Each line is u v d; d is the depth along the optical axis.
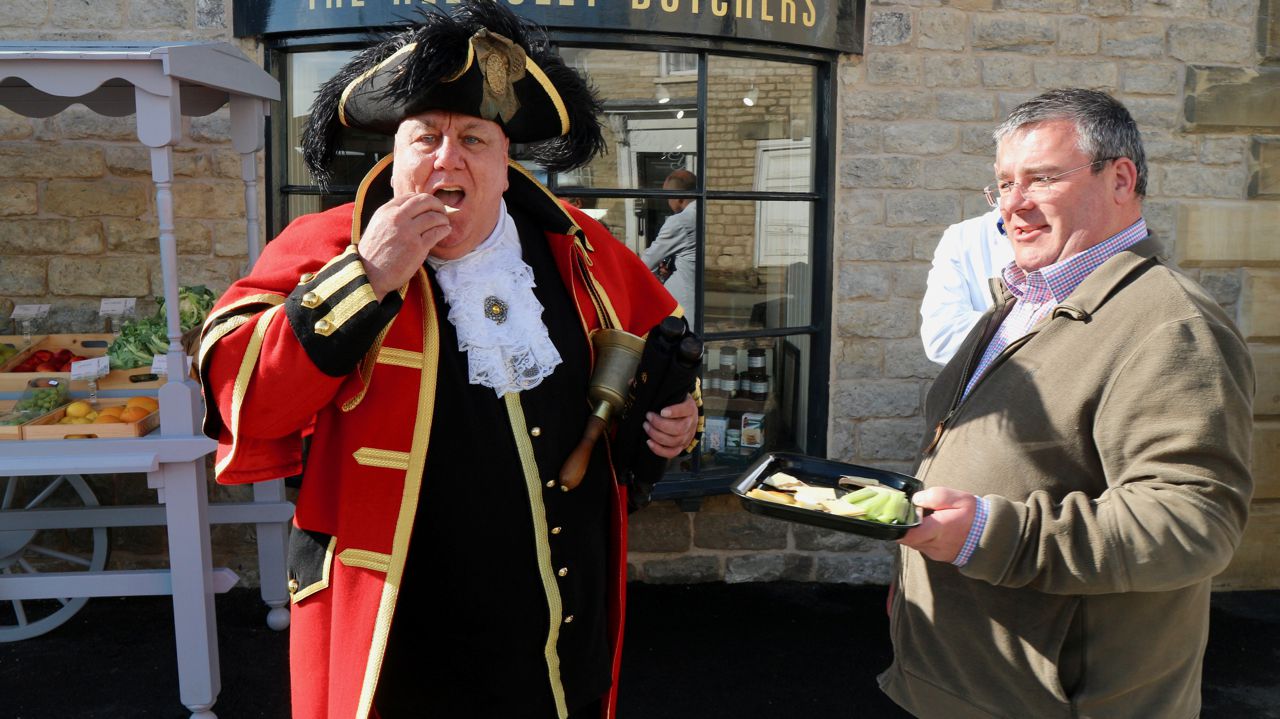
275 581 3.56
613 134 3.72
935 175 3.95
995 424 1.63
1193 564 1.40
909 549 1.82
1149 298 1.52
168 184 2.69
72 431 2.77
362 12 3.41
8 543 3.59
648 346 1.70
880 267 3.98
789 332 4.02
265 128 3.64
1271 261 4.07
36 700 3.07
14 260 3.66
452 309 1.59
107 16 3.56
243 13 3.56
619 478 1.83
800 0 3.70
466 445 1.58
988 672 1.65
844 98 3.88
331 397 1.45
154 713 3.01
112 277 3.70
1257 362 4.08
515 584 1.62
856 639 3.63
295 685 1.59
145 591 2.91
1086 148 1.59
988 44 3.90
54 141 3.62
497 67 1.50
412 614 1.61
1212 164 4.04
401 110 1.48
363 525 1.52
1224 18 3.99
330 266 1.41
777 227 3.98
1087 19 3.93
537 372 1.63
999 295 1.84
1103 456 1.51
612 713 1.83
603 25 3.49
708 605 3.91
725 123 3.84
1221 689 3.30
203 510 2.89
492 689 1.63
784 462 1.84
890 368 4.03
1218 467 1.42
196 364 1.50
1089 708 1.56
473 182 1.53
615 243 1.93
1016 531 1.46
